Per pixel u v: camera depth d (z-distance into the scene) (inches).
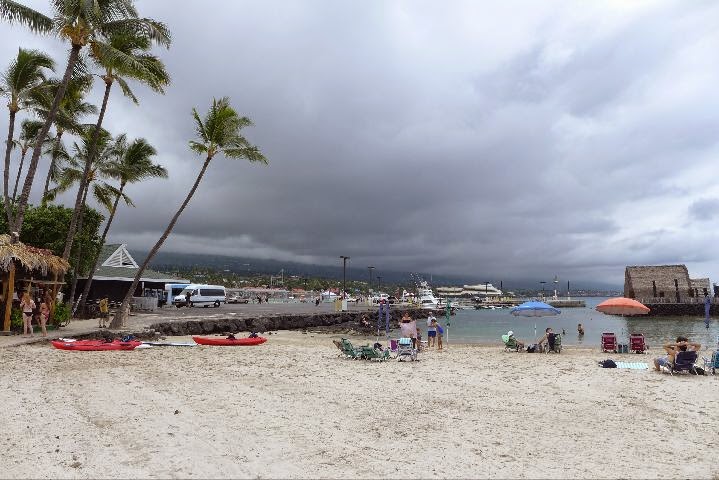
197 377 542.0
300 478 248.2
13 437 309.3
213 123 1104.8
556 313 938.7
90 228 1521.9
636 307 887.1
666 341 1524.4
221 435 320.2
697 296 3454.7
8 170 1056.2
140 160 1382.9
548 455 292.8
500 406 430.0
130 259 2236.7
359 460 278.1
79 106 1354.6
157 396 435.2
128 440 305.6
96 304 1483.8
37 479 240.8
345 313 2159.2
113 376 532.7
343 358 761.6
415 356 747.4
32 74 1079.0
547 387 525.0
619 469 269.3
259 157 1160.8
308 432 333.4
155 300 1809.8
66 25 912.3
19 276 967.0
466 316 3437.5
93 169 1350.9
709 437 338.3
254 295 4503.0
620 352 911.7
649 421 382.0
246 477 248.1
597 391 504.7
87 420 351.6
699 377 598.5
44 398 419.8
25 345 788.6
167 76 1085.8
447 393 485.1
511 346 951.0
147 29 1030.4
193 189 1128.2
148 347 832.9
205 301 2187.5
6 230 1307.8
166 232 1104.2
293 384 517.3
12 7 887.7
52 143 1401.3
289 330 1718.8
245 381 526.0
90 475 247.1
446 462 276.7
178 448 291.4
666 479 254.7
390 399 451.8
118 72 1020.5
